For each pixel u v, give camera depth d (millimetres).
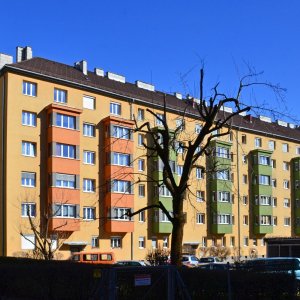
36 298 17219
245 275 14789
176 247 18016
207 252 57375
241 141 65688
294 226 72188
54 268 16672
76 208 46500
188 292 13625
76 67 53938
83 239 47219
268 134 69125
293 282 15367
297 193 72750
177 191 18406
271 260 18984
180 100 60000
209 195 59656
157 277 13484
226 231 60125
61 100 47719
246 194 65375
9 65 43906
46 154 45688
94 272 13555
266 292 14953
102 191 49469
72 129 47094
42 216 44500
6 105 43656
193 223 57344
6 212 42438
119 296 12969
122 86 56156
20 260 24250
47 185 45250
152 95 57688
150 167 53594
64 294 16125
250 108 18453
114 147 49906
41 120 45750
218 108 18594
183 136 40344
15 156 43594
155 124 54094
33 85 45844
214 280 14531
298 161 73125
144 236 52719
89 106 49906
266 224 66250
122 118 50781
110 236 49625
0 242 42625
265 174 67312
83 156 48531
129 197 50875
